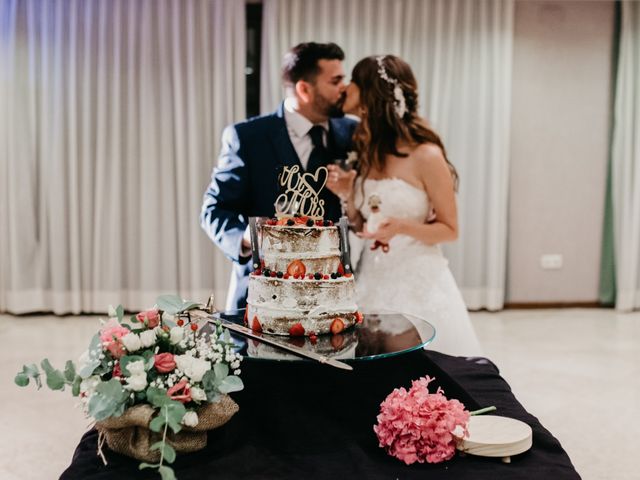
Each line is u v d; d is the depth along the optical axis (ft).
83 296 20.22
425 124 10.22
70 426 11.72
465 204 20.74
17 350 16.21
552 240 21.45
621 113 20.92
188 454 5.57
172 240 20.22
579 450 10.64
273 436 6.00
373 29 20.10
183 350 5.68
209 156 20.06
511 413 6.42
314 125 9.75
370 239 10.17
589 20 20.99
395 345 6.23
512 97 21.03
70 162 19.70
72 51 19.43
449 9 20.13
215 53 19.75
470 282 20.95
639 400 13.01
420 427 5.48
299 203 7.37
